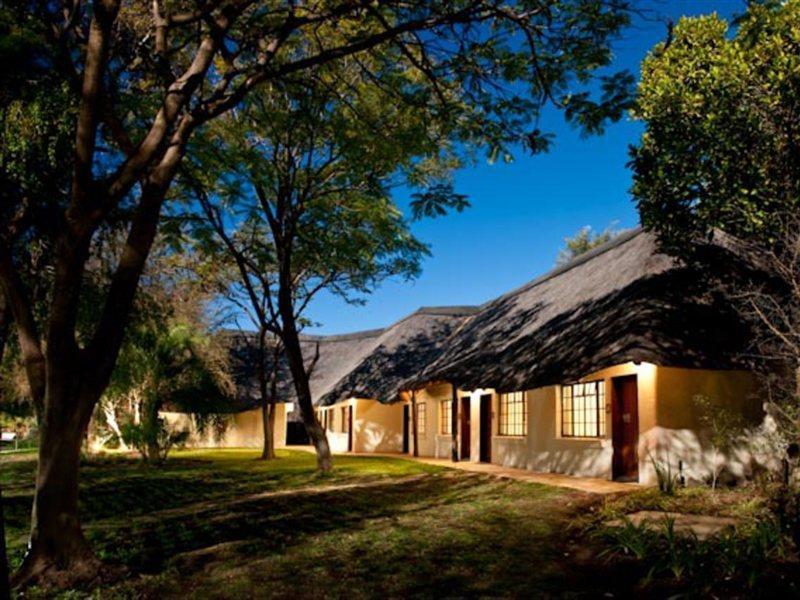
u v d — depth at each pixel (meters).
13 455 26.81
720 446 10.83
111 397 21.12
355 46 7.88
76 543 6.70
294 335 16.75
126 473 18.14
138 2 9.49
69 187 9.05
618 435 12.34
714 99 9.20
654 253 11.66
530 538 8.00
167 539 8.77
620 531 7.45
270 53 7.98
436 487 13.04
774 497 8.42
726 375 11.17
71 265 6.62
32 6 7.19
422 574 6.66
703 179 9.51
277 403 32.16
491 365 15.82
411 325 28.03
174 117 6.98
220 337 28.98
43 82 7.42
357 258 17.02
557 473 14.07
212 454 25.98
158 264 20.31
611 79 8.00
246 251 17.66
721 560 6.09
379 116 12.55
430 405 22.75
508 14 7.84
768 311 10.07
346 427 28.75
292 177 15.56
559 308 16.44
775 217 9.08
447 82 9.41
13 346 12.21
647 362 10.08
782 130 8.93
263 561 7.37
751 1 6.70
